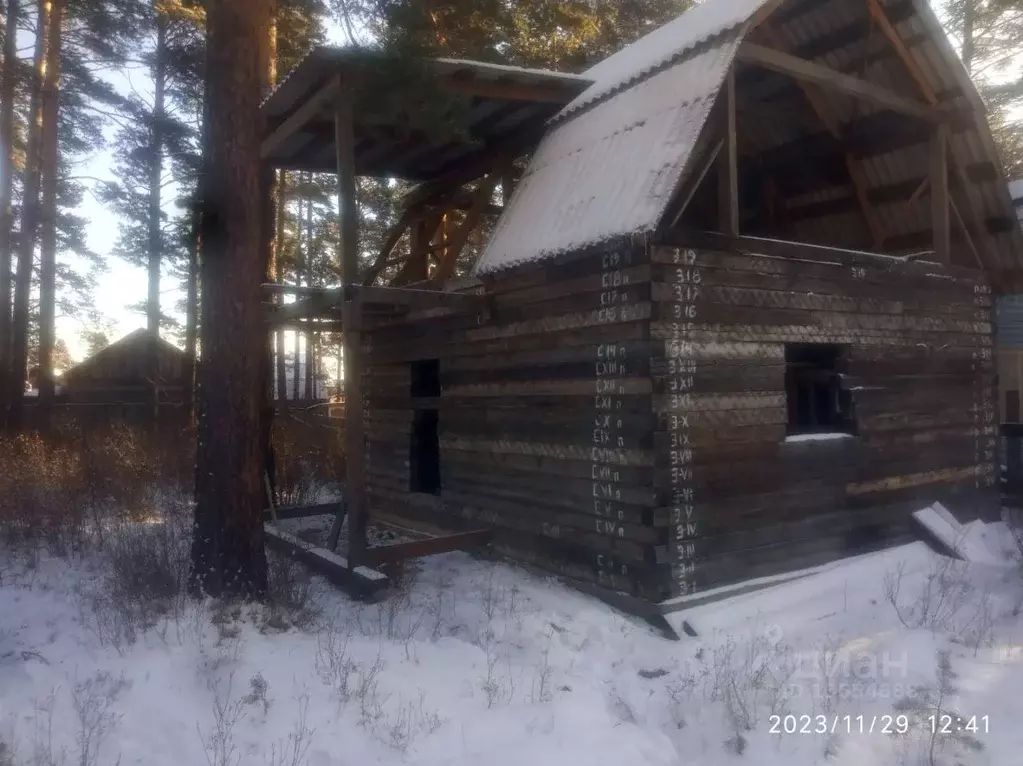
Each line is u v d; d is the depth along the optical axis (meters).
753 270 7.68
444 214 11.91
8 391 17.97
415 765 4.62
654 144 7.45
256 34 7.59
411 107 8.34
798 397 9.05
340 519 9.29
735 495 7.49
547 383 8.22
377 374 11.73
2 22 18.09
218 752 4.69
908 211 10.48
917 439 9.34
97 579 8.34
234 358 7.48
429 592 8.18
